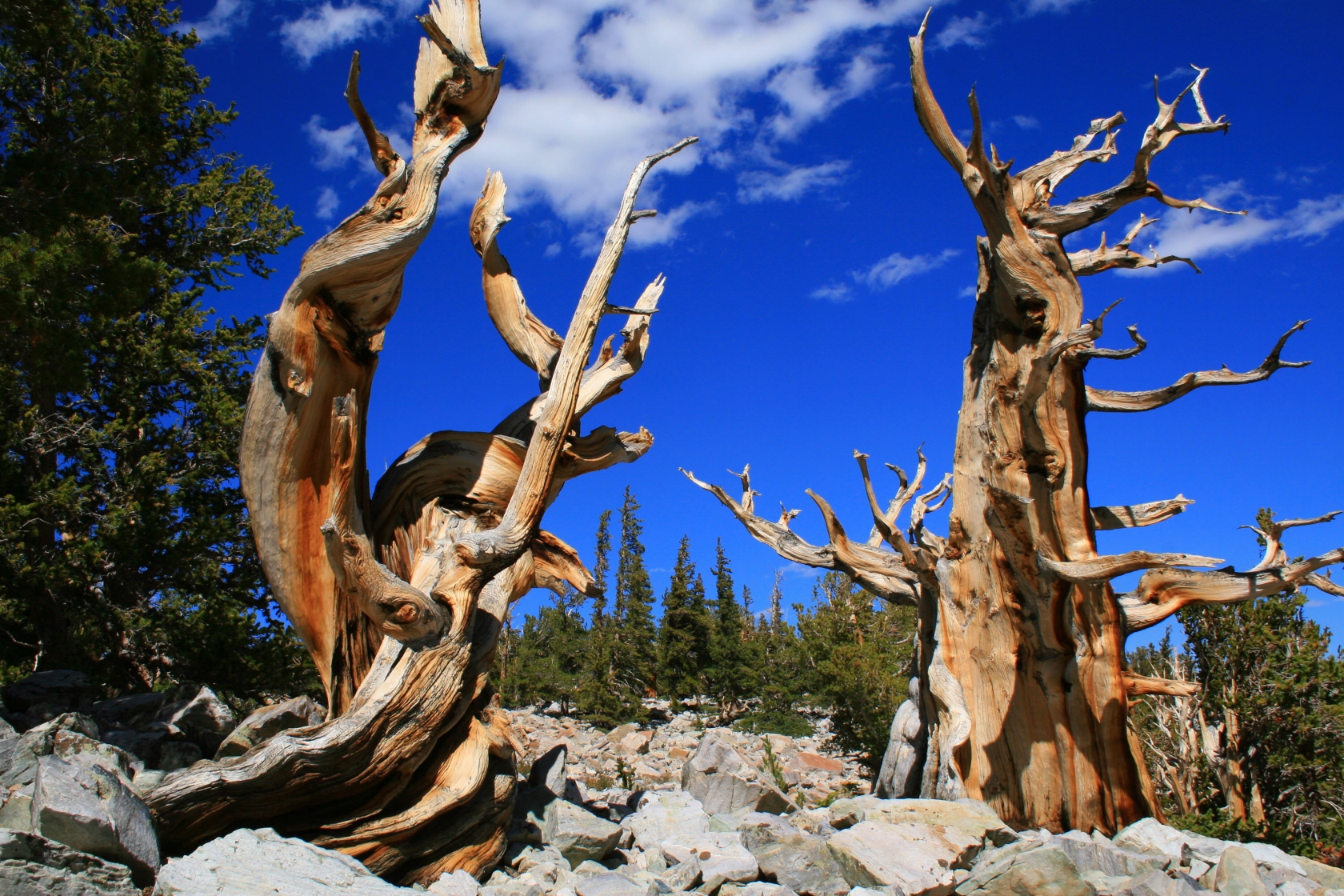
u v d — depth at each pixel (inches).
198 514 655.1
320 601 280.4
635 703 2053.4
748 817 295.1
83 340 365.7
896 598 489.7
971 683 416.8
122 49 439.8
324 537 239.9
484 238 331.9
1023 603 409.1
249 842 208.5
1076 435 408.8
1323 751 598.2
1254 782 603.2
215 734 332.8
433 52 293.0
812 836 272.1
